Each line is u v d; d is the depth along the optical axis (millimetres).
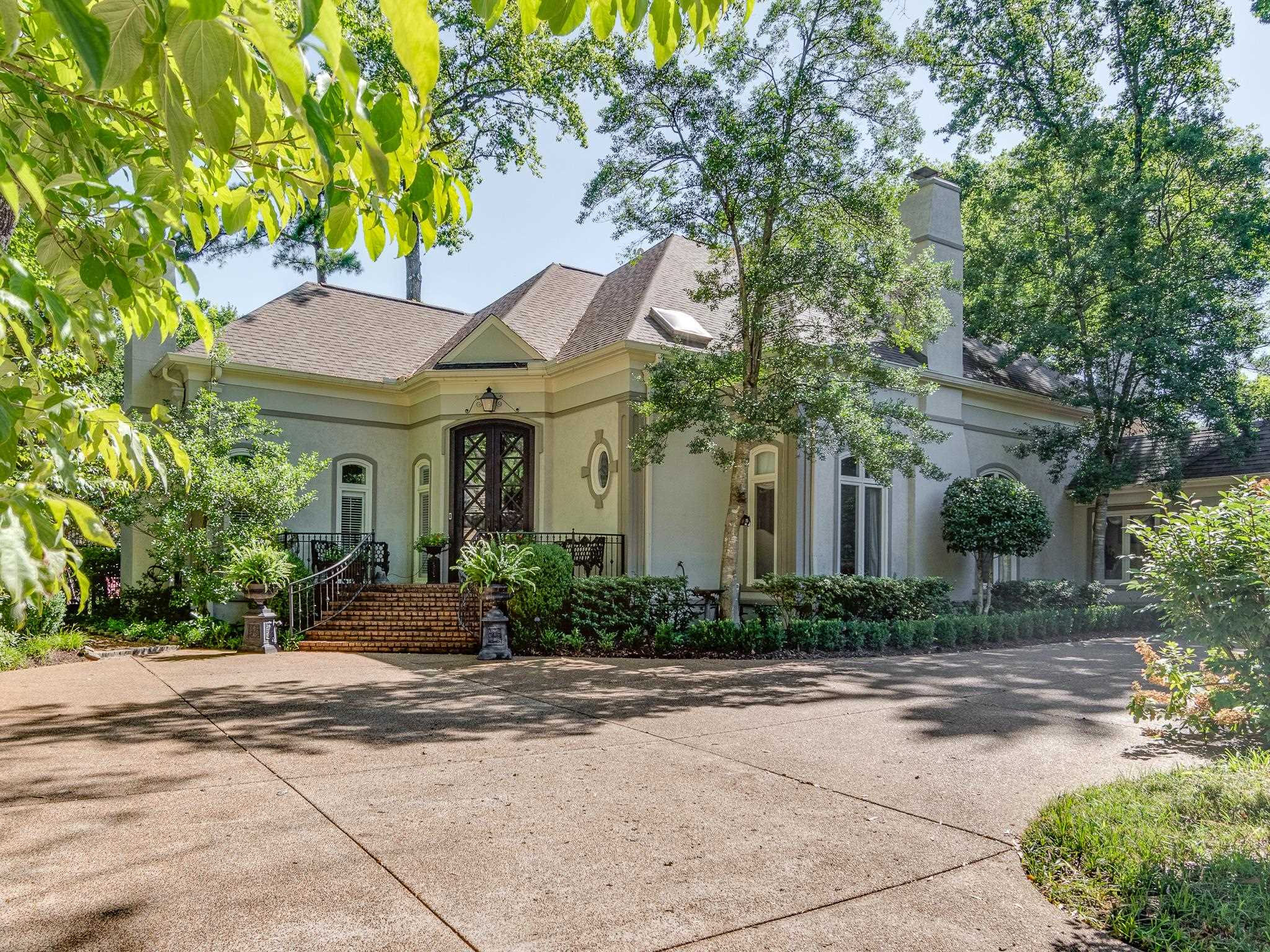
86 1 1133
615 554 13008
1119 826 4141
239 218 2398
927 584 13305
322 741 6023
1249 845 3910
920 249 16484
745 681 8859
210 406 12969
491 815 4395
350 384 15586
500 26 12453
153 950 2910
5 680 8773
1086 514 18906
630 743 6035
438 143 11992
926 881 3621
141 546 14227
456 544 14938
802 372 11219
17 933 3018
